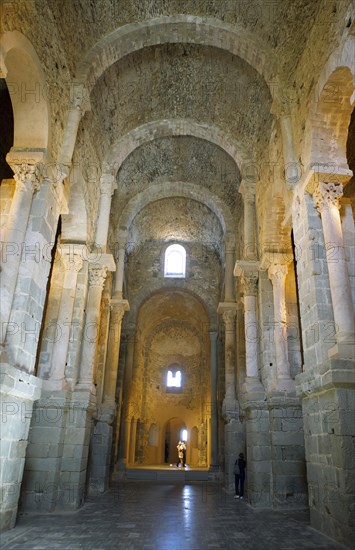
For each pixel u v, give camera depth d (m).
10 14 7.64
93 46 12.47
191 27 12.97
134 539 7.67
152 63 14.55
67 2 10.44
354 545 6.89
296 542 7.46
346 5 8.38
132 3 12.41
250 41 12.68
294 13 11.06
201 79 15.28
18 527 8.48
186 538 7.84
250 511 11.23
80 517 9.91
